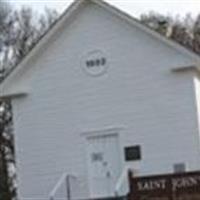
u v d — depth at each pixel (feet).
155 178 84.48
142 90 102.78
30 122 107.45
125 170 101.09
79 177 103.96
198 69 101.86
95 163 103.60
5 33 176.86
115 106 103.65
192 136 100.01
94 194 102.73
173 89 101.45
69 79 106.22
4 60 173.88
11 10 179.83
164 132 101.19
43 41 106.83
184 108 100.83
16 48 176.35
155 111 101.91
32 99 107.65
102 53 105.09
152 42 102.89
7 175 163.12
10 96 108.47
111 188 102.17
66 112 105.91
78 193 103.50
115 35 104.68
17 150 107.55
